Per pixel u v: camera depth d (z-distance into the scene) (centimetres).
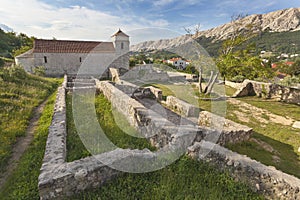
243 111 972
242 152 545
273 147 593
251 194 351
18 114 693
